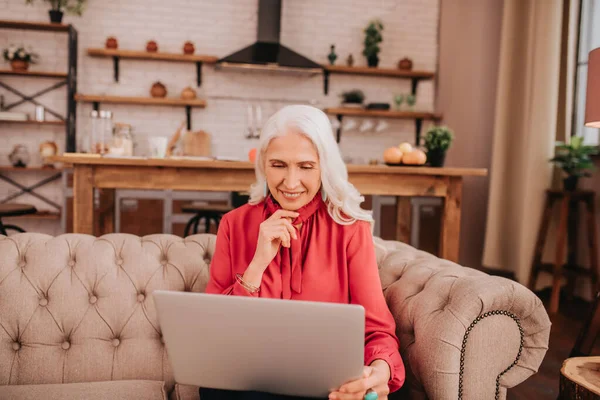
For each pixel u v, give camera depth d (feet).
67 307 4.61
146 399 4.08
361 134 18.88
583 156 11.74
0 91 16.63
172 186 9.25
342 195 3.91
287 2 18.25
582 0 13.26
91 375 4.55
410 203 10.69
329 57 18.01
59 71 17.01
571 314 11.45
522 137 13.66
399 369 3.50
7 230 16.76
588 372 4.74
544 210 12.51
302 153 3.66
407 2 18.90
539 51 12.56
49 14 15.99
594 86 6.59
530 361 3.85
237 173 9.43
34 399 3.96
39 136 16.94
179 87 17.80
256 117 18.19
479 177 15.79
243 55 16.35
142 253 4.93
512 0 13.78
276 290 3.84
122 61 17.40
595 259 11.62
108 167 9.06
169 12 17.58
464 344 3.76
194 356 3.04
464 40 16.85
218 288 4.05
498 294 3.76
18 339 4.56
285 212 3.79
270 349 2.90
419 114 17.99
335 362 2.86
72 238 4.99
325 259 3.93
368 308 3.76
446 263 4.72
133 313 4.71
